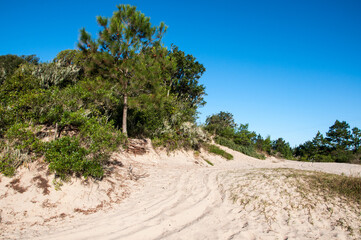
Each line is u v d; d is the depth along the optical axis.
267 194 6.36
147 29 10.87
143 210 5.47
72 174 5.83
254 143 33.00
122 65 9.68
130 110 13.00
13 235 3.73
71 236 3.93
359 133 46.12
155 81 10.19
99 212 5.16
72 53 14.70
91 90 9.05
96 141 6.09
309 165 19.50
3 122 5.88
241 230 4.64
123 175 7.82
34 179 5.23
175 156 13.70
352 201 5.56
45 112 6.42
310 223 4.84
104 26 9.83
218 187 7.54
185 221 5.02
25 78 8.23
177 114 15.32
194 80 24.66
